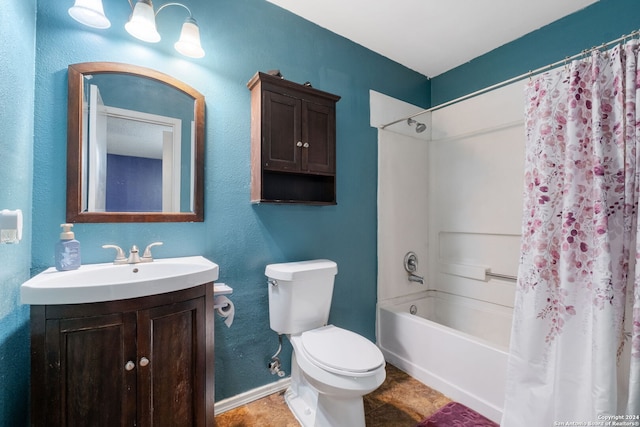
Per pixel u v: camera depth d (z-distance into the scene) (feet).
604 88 3.87
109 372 3.10
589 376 3.63
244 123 5.38
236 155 5.28
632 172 3.61
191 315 3.66
